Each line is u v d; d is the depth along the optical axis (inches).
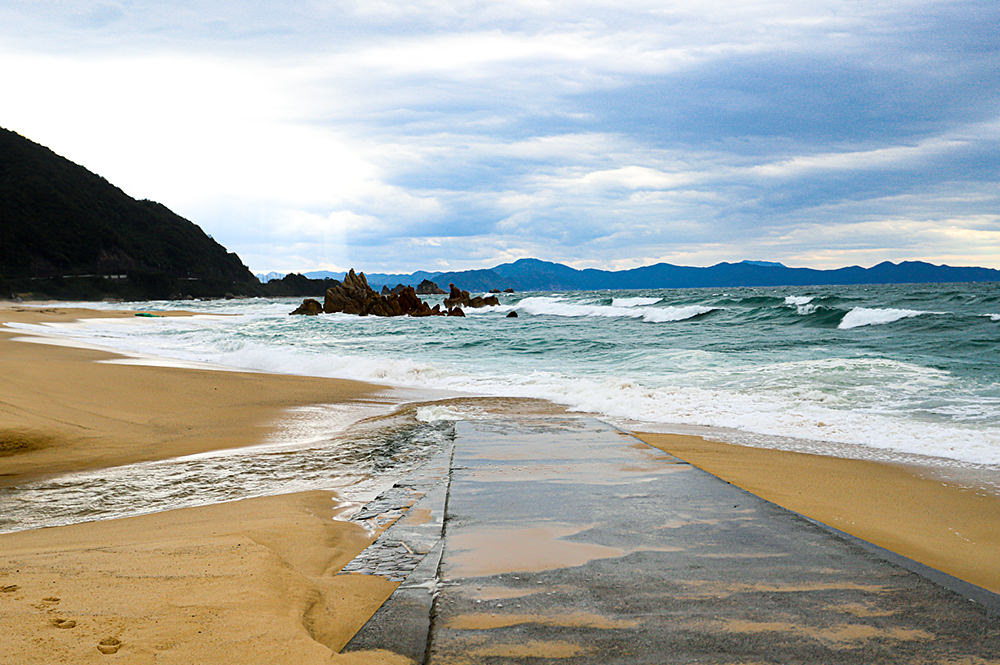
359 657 74.8
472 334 1008.2
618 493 155.9
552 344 794.2
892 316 912.3
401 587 98.1
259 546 122.3
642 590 93.8
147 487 213.3
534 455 208.2
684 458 242.2
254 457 256.1
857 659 71.8
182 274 7480.3
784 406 345.7
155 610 87.4
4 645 74.6
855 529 157.9
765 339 783.7
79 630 79.9
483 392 425.7
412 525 145.4
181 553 117.3
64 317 1513.3
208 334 1042.1
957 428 286.2
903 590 92.8
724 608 86.8
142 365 543.2
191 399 391.9
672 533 122.8
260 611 87.6
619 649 74.9
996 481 206.5
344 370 543.5
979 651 73.6
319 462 244.4
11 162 7313.0
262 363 604.7
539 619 84.0
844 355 574.2
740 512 137.6
